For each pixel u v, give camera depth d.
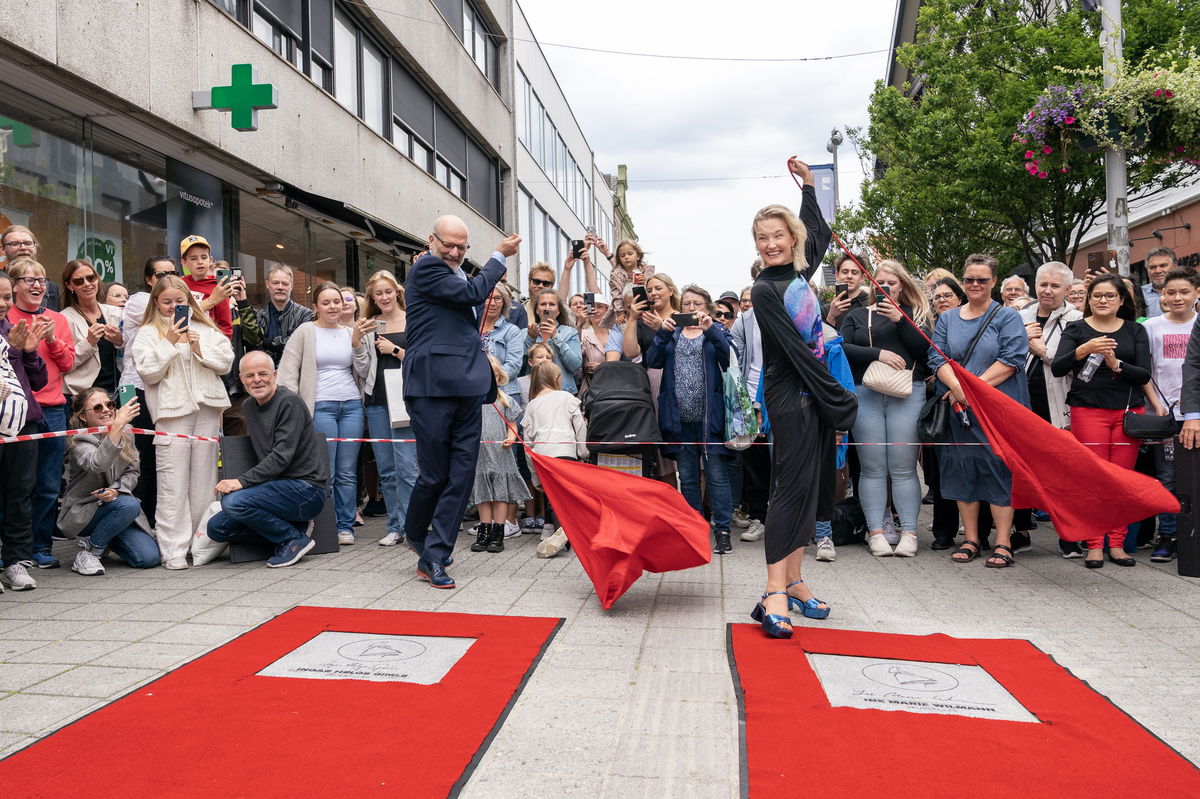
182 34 8.77
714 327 6.71
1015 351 6.08
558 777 2.64
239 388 7.50
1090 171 13.81
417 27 16.72
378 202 14.66
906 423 6.41
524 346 7.69
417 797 2.46
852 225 20.39
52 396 5.63
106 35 7.59
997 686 3.45
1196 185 14.73
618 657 3.83
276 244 11.80
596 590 4.73
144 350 5.90
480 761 2.73
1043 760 2.72
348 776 2.58
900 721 3.04
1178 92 8.73
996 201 15.09
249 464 6.16
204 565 5.97
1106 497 5.38
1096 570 5.84
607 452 6.26
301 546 6.01
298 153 11.51
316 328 7.09
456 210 19.45
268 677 3.48
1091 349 6.05
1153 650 4.01
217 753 2.74
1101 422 6.16
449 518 5.28
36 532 5.83
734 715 3.14
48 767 2.63
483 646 3.91
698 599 4.97
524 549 6.65
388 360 7.07
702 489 8.00
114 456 5.65
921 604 4.89
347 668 3.61
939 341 6.44
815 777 2.59
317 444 6.19
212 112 9.26
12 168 7.34
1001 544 6.01
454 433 5.32
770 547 4.27
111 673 3.53
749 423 6.39
